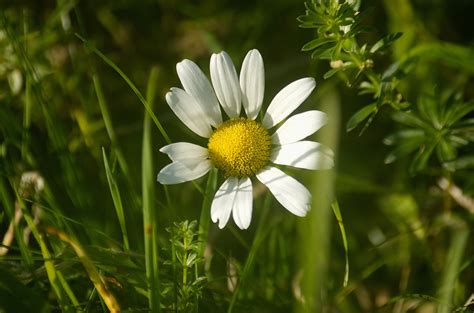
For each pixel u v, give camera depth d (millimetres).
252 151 326
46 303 312
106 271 330
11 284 312
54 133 365
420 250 366
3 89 392
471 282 350
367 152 395
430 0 396
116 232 367
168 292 324
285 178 323
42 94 373
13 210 346
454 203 371
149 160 302
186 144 329
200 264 334
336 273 365
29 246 357
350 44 336
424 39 387
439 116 352
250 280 340
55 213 338
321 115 323
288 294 345
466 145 357
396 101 349
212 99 331
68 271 329
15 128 377
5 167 364
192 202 385
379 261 357
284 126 327
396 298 329
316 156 319
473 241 355
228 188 325
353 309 361
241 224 319
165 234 368
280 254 358
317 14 332
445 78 385
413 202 377
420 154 352
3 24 373
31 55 397
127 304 325
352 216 384
